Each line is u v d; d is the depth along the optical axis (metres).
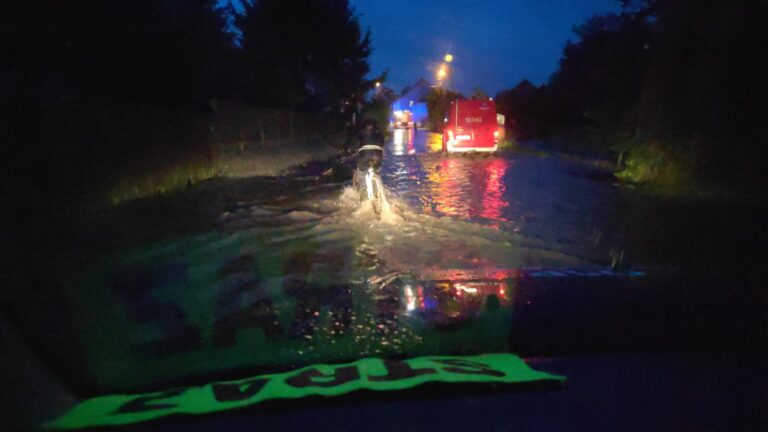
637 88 22.69
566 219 10.73
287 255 7.95
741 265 7.55
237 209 11.47
